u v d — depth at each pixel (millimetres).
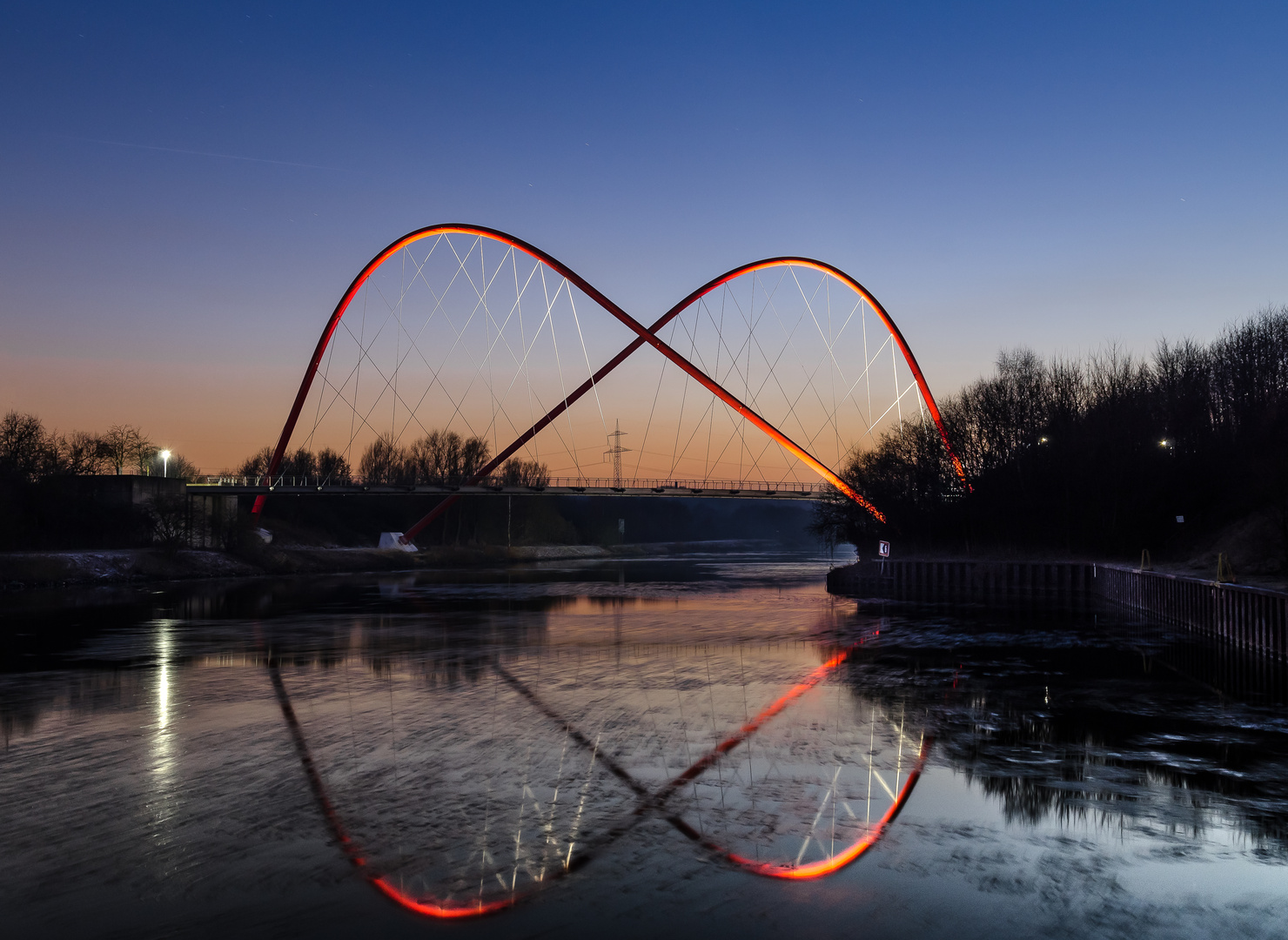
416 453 159625
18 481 83625
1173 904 11273
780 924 10805
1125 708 22734
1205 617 37094
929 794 15562
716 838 13500
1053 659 31500
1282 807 14844
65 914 11062
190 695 24844
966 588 65938
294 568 99438
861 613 50438
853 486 93000
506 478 164625
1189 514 70000
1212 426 74250
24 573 70125
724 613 50906
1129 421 75000
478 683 26719
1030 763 17531
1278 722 21219
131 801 15242
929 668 29594
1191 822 14094
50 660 31984
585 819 14312
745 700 23969
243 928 10719
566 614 49969
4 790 15836
